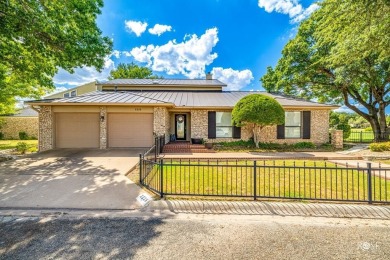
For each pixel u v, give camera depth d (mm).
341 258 2625
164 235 3178
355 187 5488
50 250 2783
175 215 3887
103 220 3662
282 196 4730
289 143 13977
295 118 14211
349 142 17047
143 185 5414
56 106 11828
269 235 3172
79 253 2719
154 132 12141
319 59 15094
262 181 6094
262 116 11469
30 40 7645
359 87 17094
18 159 8922
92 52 8828
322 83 17312
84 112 11945
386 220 3637
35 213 3893
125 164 8016
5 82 12734
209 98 16000
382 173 7031
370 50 8031
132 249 2816
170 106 12391
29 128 23609
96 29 9234
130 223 3562
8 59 8625
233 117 12453
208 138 13914
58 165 7809
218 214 3928
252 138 14031
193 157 9703
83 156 9664
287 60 16984
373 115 16891
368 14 6852
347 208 3939
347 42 8172
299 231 3283
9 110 17109
